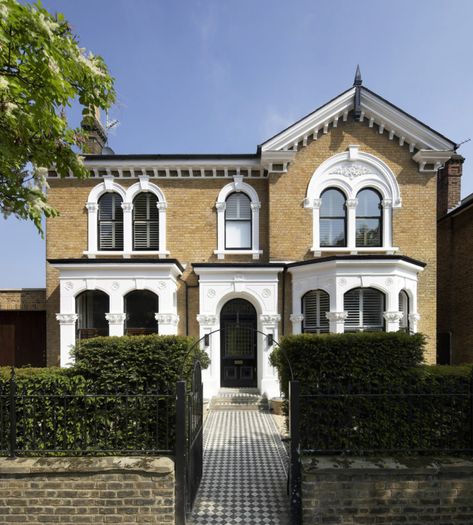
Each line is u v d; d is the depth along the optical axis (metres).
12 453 4.37
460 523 4.20
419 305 11.06
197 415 5.41
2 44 3.98
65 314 10.38
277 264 10.70
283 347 4.86
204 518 4.60
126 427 4.56
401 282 10.20
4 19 3.78
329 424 4.50
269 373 10.58
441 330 13.39
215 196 11.67
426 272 11.15
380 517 4.21
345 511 4.20
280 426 8.37
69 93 4.65
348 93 10.98
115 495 4.26
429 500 4.21
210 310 10.83
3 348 11.85
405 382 4.50
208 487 5.43
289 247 11.14
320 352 4.59
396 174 11.30
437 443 4.47
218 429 8.17
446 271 13.29
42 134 5.14
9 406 4.50
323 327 10.57
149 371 4.68
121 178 11.69
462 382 4.54
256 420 8.83
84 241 11.60
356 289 10.25
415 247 11.20
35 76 4.35
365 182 11.28
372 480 4.21
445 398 4.50
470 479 4.23
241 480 5.66
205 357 8.02
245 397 10.39
